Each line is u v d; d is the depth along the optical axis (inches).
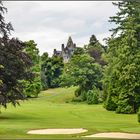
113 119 1984.5
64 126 1535.4
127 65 2373.3
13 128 1413.6
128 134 1291.8
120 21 2659.9
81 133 1294.3
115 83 2475.4
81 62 3986.2
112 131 1360.7
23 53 1888.5
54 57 5280.5
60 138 1092.5
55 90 4884.4
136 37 2498.8
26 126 1517.0
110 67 2731.3
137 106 2391.7
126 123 1732.3
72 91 4579.2
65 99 4003.4
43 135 1210.0
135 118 2063.2
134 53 2413.9
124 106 2373.3
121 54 2412.6
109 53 2748.5
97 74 4018.2
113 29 2696.9
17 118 1947.6
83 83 3976.4
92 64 4001.0
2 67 1796.3
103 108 2728.8
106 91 2974.9
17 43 1843.0
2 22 1777.8
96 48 5083.7
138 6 2573.8
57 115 2159.2
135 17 2544.3
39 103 3405.5
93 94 3486.7
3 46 1797.5
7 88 1814.7
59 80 5036.9
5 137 1121.4
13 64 1820.9
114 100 2454.5
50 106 2918.3
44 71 5118.1
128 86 2391.7
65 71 4569.4
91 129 1408.7
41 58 5191.9
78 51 4591.5
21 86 1908.2
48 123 1681.8
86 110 2534.5
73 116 2116.1
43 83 4938.5
